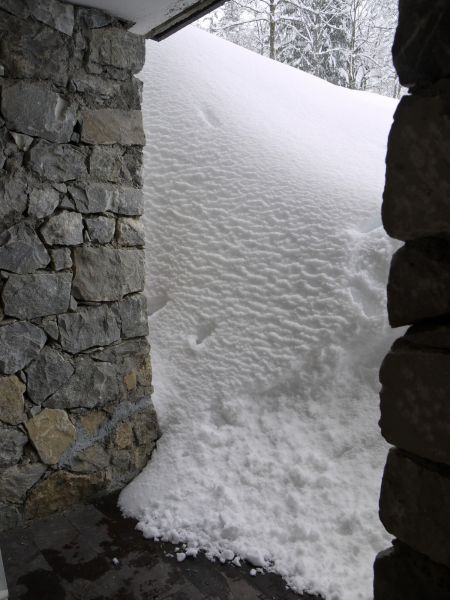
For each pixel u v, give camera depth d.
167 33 2.49
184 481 2.45
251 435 2.63
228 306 3.12
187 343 3.04
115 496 2.47
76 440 2.33
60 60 2.08
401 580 0.79
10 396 2.10
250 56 5.83
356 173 3.84
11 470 2.14
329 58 10.30
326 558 2.00
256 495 2.33
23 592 1.83
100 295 2.32
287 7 10.39
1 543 2.08
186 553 2.06
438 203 0.68
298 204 3.42
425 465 0.74
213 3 2.22
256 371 2.83
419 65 0.69
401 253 0.75
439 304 0.71
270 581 1.93
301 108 5.08
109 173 2.30
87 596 1.83
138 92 2.37
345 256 3.06
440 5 0.65
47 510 2.27
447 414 0.69
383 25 10.70
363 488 2.29
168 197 3.64
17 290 2.07
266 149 3.89
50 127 2.07
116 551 2.07
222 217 3.47
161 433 2.73
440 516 0.72
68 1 2.05
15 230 2.04
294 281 3.07
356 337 2.76
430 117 0.67
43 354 2.18
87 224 2.24
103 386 2.39
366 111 5.61
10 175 2.00
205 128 3.97
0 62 1.92
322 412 2.65
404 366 0.74
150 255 3.47
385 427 0.78
